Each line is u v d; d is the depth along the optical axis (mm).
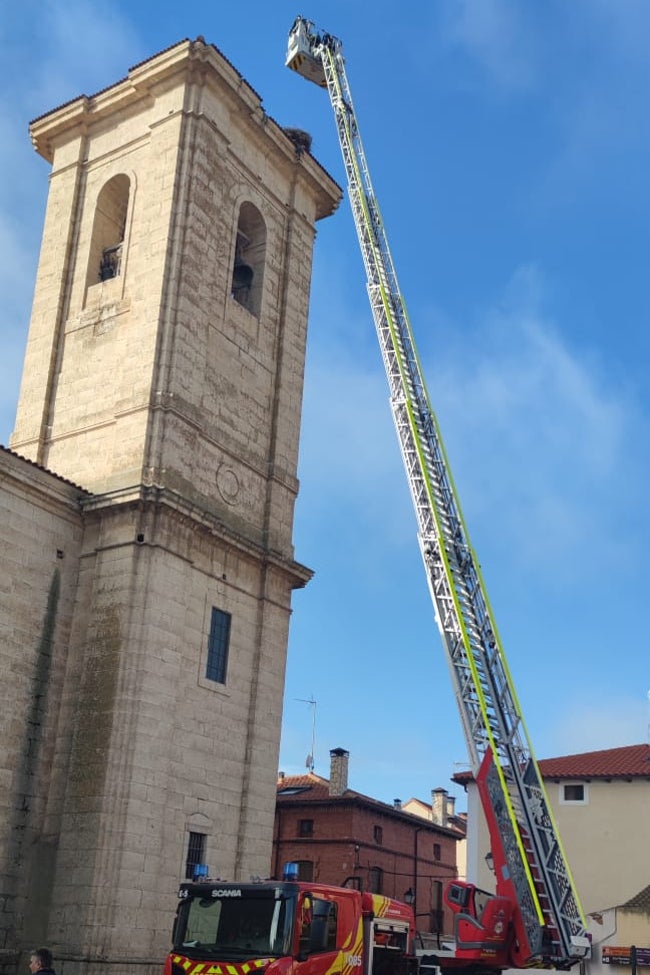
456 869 64812
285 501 34812
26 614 27797
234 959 18266
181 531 29672
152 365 30891
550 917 25312
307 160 39125
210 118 34469
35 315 35031
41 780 27250
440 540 29344
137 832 26266
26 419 33562
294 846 55094
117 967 24859
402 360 32781
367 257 35594
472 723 27156
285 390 36000
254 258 36969
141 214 33656
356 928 20031
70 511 29516
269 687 32312
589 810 46438
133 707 27094
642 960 34000
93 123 36781
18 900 26109
